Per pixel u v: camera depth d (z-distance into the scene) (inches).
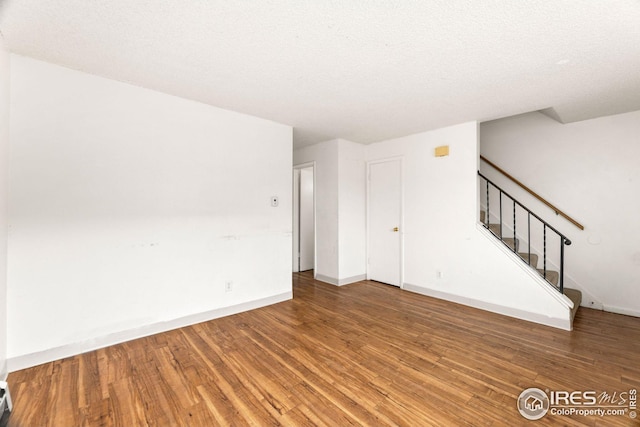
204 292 117.9
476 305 136.2
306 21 64.9
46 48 77.2
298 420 62.9
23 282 81.3
